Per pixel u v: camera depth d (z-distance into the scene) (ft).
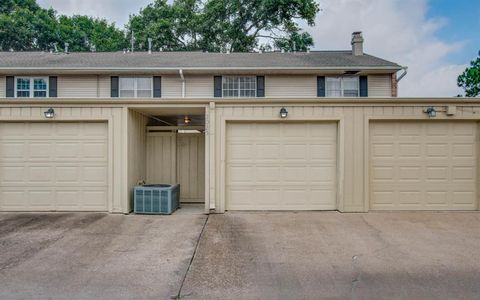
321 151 26.86
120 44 95.71
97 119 26.23
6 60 45.44
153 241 18.76
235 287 12.69
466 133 26.53
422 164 26.58
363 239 19.10
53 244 18.08
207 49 83.87
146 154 31.60
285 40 82.12
